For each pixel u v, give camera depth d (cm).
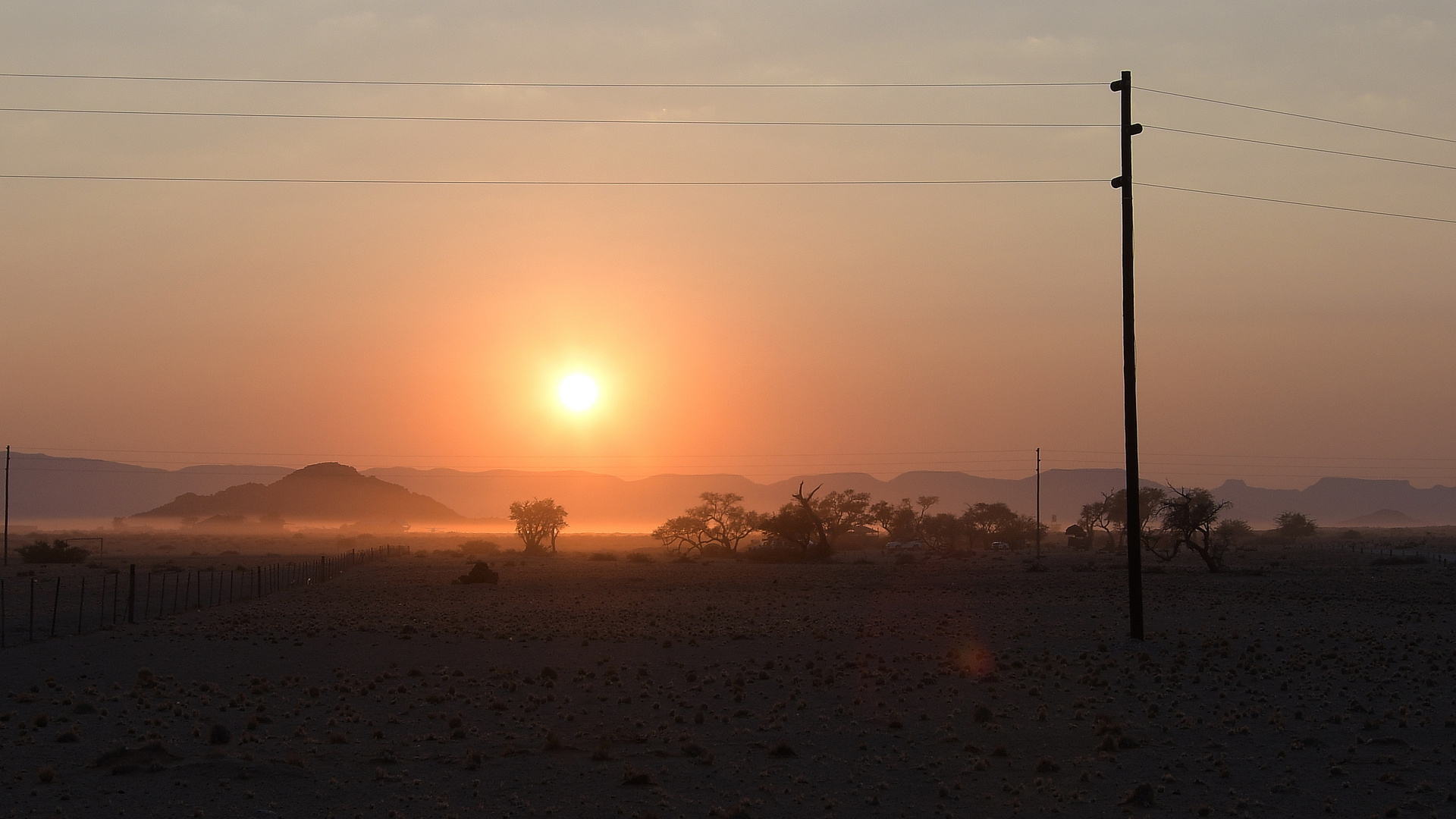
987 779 1806
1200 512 9662
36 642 3878
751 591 7156
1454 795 1628
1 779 1772
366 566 11094
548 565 11962
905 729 2233
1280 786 1717
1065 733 2194
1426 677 2867
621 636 4091
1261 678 2889
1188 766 1881
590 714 2417
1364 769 1845
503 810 1616
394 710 2484
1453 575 8869
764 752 2011
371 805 1636
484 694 2711
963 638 3981
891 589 7250
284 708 2503
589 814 1590
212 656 3506
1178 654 3353
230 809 1605
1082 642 3828
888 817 1578
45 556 11706
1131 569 3806
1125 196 3894
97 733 2170
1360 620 4684
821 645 3806
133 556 14288
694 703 2566
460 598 6362
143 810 1598
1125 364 3862
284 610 5350
